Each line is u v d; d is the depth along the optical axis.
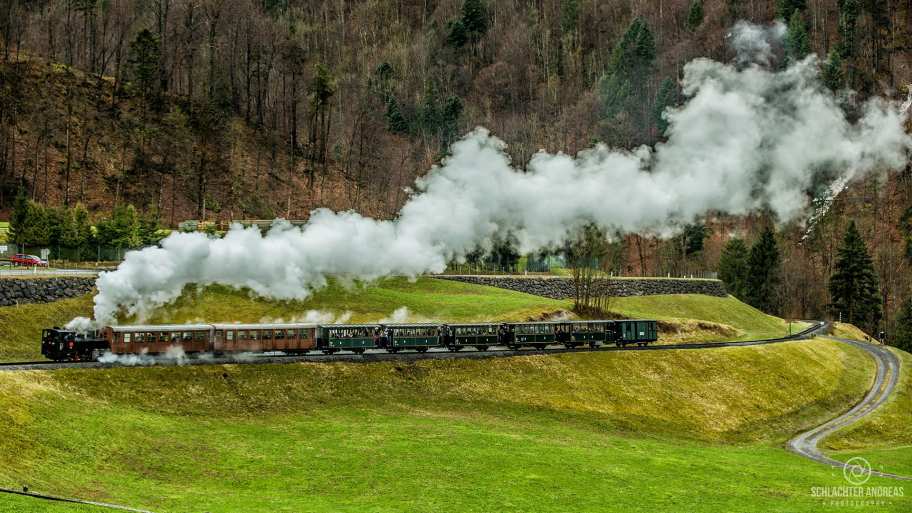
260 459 55.41
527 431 70.06
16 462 47.41
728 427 83.69
